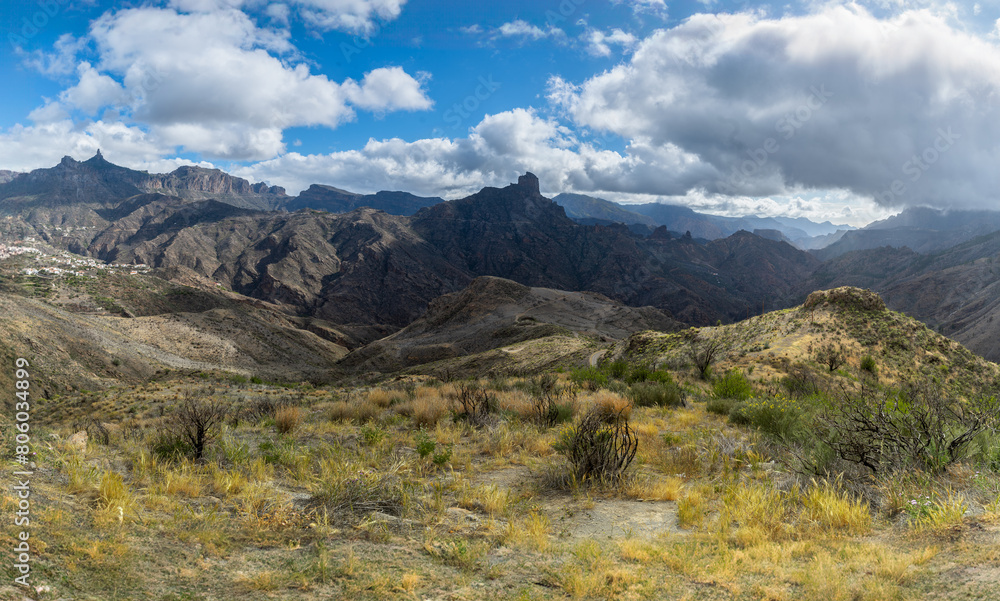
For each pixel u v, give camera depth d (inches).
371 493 242.4
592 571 170.2
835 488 235.1
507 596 150.2
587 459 312.8
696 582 161.6
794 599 140.9
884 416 270.1
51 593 114.3
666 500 277.3
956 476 239.1
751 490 255.1
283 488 273.1
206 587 137.8
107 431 433.4
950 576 137.6
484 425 482.6
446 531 214.8
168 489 237.8
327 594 140.9
